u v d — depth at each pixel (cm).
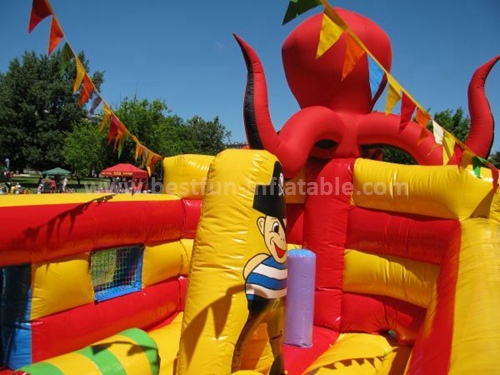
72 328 421
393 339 515
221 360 328
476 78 529
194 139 4050
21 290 393
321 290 545
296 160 484
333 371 414
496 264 276
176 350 465
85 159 2966
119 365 331
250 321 342
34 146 3841
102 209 456
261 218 356
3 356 400
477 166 351
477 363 166
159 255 538
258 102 455
